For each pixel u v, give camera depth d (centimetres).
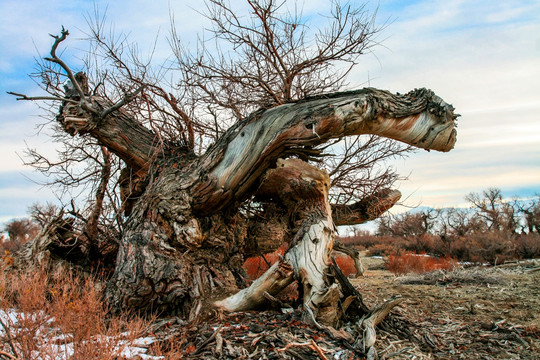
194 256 663
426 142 694
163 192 650
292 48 920
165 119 811
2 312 496
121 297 589
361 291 977
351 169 985
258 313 579
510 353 520
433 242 2244
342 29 850
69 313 430
